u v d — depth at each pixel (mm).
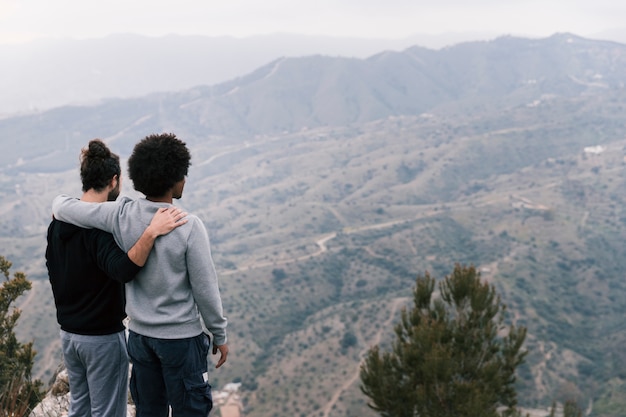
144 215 3338
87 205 3424
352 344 159125
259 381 151375
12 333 9867
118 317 3627
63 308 3566
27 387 4914
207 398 3521
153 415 3574
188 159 3453
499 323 10477
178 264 3303
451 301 10625
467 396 9430
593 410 121188
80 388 3795
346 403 132375
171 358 3352
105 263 3312
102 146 3621
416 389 9875
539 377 138250
